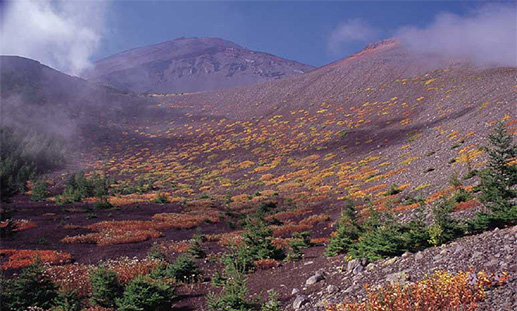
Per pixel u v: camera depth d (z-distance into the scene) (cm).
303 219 3544
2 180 6016
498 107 5178
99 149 11306
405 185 3759
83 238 2823
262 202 4850
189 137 12294
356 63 15375
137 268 1788
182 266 1620
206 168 8756
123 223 3528
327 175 6006
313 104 12838
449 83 10056
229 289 1134
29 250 2362
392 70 13425
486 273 775
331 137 9069
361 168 5788
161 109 16088
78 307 1269
